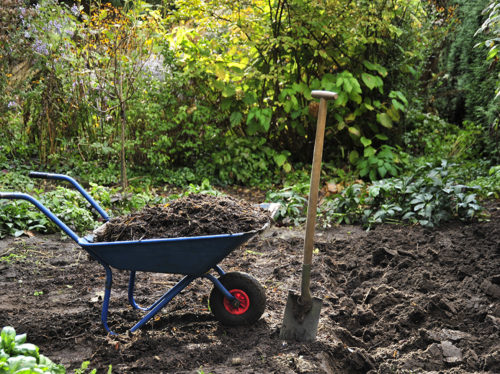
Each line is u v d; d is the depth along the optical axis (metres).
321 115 3.16
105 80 7.62
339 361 3.24
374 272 4.66
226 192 8.06
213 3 7.93
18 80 8.28
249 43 8.05
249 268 4.85
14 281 4.53
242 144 8.38
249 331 3.55
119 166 8.35
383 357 3.30
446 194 6.16
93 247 3.25
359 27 7.94
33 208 6.05
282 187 8.15
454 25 10.21
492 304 3.91
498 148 8.30
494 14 5.97
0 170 7.90
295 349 3.23
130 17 7.14
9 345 2.60
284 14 8.21
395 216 6.39
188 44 8.10
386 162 8.09
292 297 3.37
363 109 8.35
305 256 3.30
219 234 3.40
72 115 8.34
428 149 9.11
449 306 3.83
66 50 8.06
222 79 8.05
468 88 9.59
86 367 2.99
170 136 8.44
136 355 3.22
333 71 8.64
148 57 7.84
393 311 3.85
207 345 3.33
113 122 8.31
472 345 3.37
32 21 8.02
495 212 6.23
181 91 8.30
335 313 3.81
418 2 8.45
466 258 4.89
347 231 6.14
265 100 8.52
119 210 6.53
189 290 4.29
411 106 9.26
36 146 8.61
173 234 3.42
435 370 3.15
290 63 8.47
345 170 8.56
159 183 8.24
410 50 8.50
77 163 8.23
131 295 3.68
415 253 5.11
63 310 3.94
